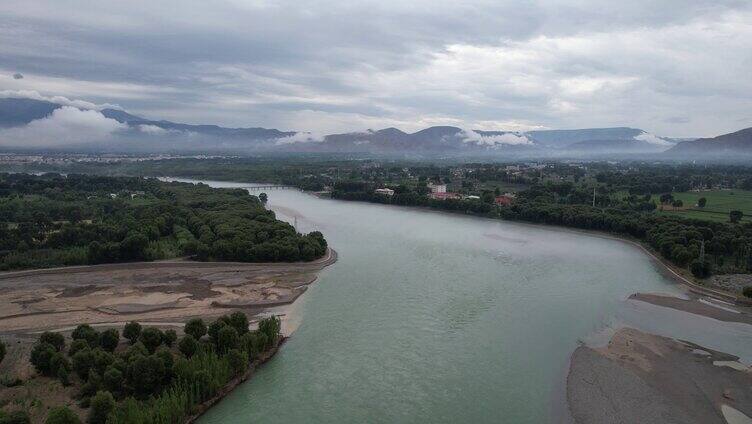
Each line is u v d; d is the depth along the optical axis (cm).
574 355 9938
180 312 11975
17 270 15075
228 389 8425
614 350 10188
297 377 8950
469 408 8062
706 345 10562
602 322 11725
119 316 11644
